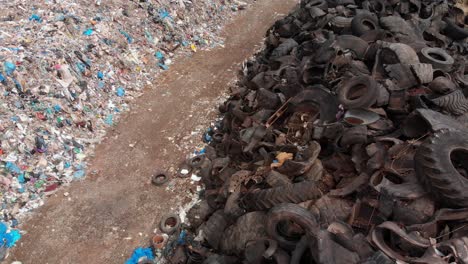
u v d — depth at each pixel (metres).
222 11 18.48
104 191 9.24
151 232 8.28
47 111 10.31
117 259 7.73
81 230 8.27
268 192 6.63
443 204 5.92
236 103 10.90
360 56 9.97
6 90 10.08
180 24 15.98
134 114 11.84
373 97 7.75
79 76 11.65
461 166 6.54
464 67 10.07
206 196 8.53
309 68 9.81
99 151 10.40
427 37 11.97
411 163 6.60
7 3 13.30
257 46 16.22
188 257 7.37
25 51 11.20
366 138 7.24
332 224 5.79
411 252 5.43
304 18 13.61
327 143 7.90
